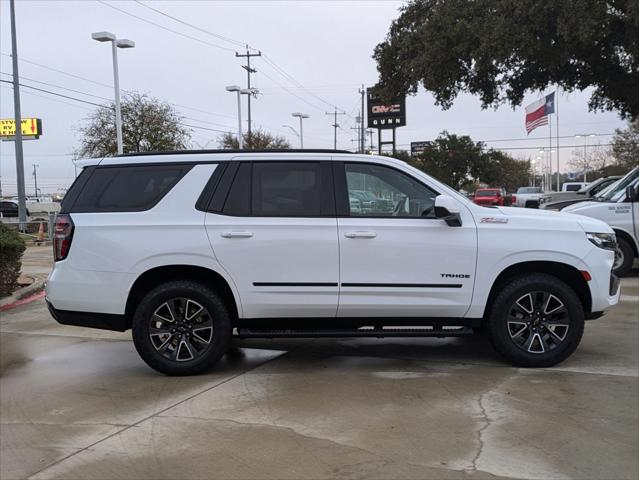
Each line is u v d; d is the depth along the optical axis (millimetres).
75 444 3947
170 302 5320
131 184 5438
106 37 22938
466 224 5309
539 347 5438
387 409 4477
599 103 20703
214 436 4027
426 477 3391
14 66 24328
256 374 5453
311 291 5266
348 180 5410
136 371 5641
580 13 13773
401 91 21188
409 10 19875
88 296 5281
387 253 5238
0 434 4145
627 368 5430
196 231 5258
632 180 11023
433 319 5410
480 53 15977
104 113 35469
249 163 5441
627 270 10703
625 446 3781
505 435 3959
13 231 10125
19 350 6539
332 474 3447
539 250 5281
